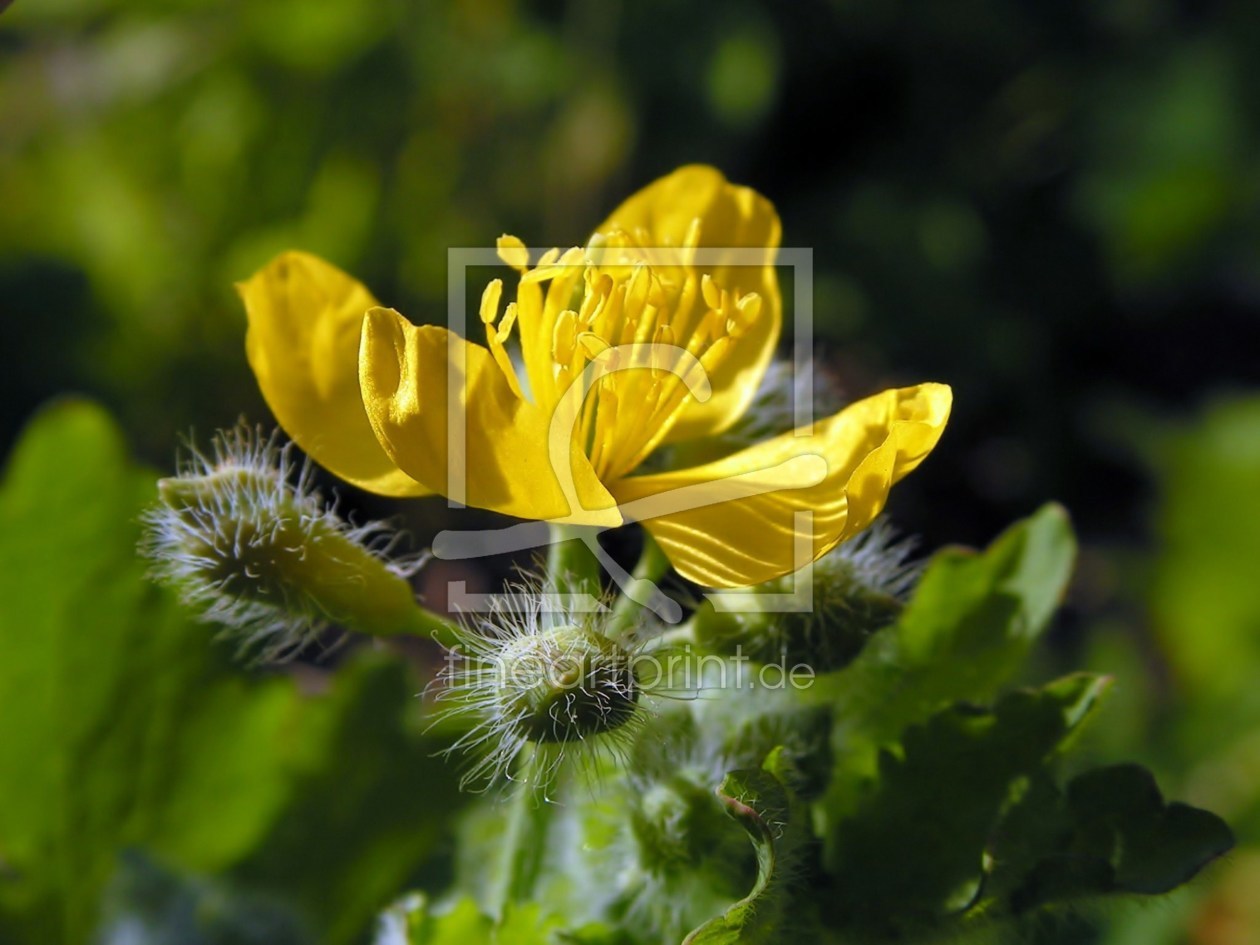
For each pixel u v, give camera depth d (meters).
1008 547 0.11
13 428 0.18
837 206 0.24
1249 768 0.17
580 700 0.09
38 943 0.11
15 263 0.19
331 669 0.15
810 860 0.10
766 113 0.23
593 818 0.10
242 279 0.20
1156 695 0.19
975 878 0.10
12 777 0.11
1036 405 0.24
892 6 0.24
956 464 0.23
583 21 0.21
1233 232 0.25
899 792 0.10
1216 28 0.25
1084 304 0.26
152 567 0.10
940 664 0.11
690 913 0.10
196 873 0.11
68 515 0.11
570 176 0.21
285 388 0.10
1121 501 0.24
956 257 0.24
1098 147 0.26
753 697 0.10
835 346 0.23
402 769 0.12
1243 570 0.20
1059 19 0.26
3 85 0.21
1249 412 0.21
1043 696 0.10
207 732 0.11
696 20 0.22
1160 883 0.10
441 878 0.11
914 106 0.25
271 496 0.10
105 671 0.11
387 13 0.21
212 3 0.21
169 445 0.19
